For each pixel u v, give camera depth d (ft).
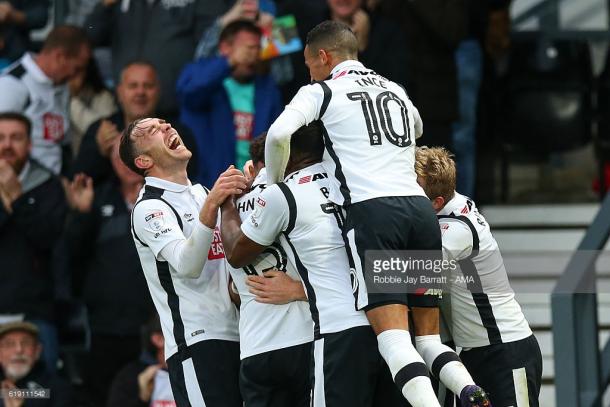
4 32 110.52
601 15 117.29
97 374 95.96
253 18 99.55
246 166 68.49
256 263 64.13
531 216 112.68
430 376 65.05
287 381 64.13
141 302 95.25
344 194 61.93
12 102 101.91
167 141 67.05
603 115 115.85
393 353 59.98
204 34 104.37
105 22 106.83
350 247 61.52
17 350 91.40
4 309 95.45
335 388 61.16
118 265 95.35
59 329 101.76
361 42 99.71
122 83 97.86
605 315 103.60
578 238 110.32
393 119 63.10
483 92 112.68
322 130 63.26
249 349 64.08
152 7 105.40
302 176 63.16
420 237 61.98
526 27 117.70
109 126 97.60
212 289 66.23
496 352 68.39
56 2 115.24
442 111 102.78
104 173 97.60
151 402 88.94
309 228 62.28
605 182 115.55
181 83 96.02
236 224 64.28
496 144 115.65
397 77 100.94
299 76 100.63
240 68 96.27
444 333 69.31
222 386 65.57
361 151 62.13
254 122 97.25
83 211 95.55
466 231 67.31
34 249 96.48
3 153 95.81
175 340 66.18
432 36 102.12
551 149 115.03
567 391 79.25
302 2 101.09
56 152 103.91
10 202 95.91
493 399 68.59
